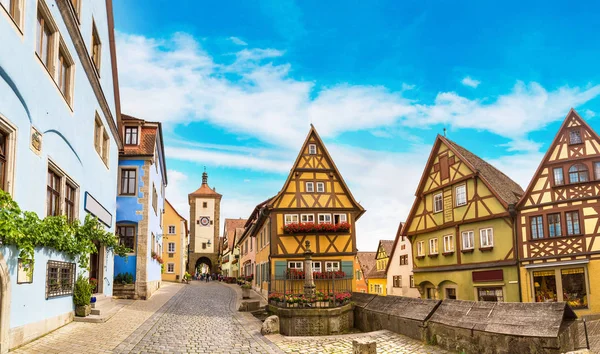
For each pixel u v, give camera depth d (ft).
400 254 130.41
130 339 32.96
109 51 55.31
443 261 82.74
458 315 35.09
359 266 192.34
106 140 54.19
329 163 89.61
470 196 76.79
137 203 69.87
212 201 226.99
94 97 46.14
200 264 249.14
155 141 73.41
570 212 64.64
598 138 64.28
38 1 29.81
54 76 32.96
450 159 81.97
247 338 37.09
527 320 30.07
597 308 60.59
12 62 25.41
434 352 34.04
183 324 43.45
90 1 44.52
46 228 30.07
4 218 23.75
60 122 34.45
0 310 24.52
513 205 68.74
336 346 34.71
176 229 155.84
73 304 38.99
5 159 25.62
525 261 66.95
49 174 33.58
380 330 44.47
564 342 28.48
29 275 28.27
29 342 28.45
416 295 119.34
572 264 62.85
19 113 26.76
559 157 66.69
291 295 62.03
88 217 42.27
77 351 27.35
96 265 52.65
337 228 85.56
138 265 68.44
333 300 60.23
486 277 72.28
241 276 148.87
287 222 86.07
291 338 37.60
